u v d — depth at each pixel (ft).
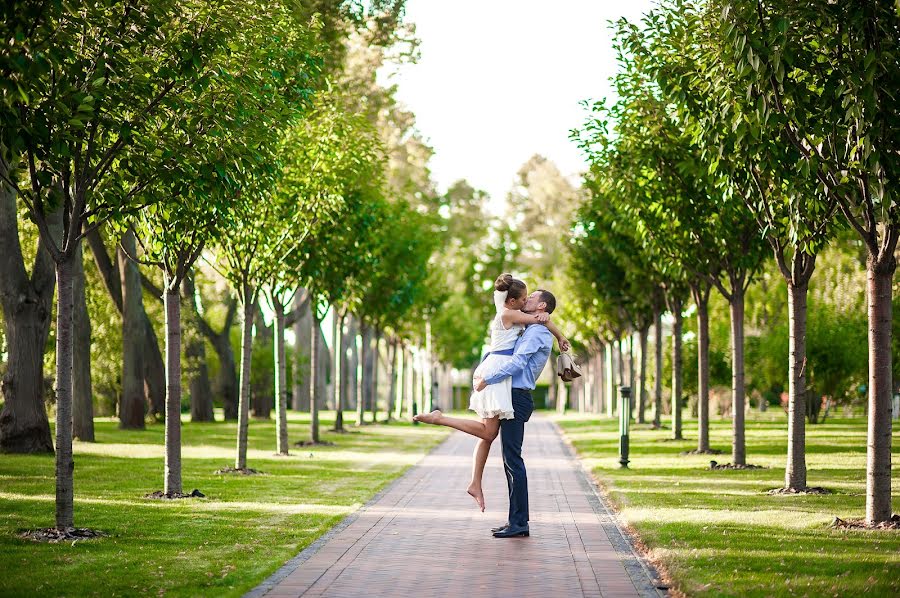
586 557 29.19
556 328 33.30
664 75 44.86
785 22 31.58
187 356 135.33
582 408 214.28
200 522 36.22
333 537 33.12
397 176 153.79
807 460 63.05
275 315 74.43
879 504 34.27
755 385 134.92
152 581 25.34
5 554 29.40
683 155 57.52
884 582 24.53
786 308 128.88
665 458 67.97
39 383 71.36
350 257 82.17
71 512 33.65
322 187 63.00
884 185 31.58
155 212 39.04
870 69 30.12
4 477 52.80
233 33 34.32
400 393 166.91
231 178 35.65
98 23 30.99
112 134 35.73
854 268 122.21
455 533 33.99
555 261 208.54
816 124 33.63
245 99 36.58
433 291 151.84
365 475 56.44
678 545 30.12
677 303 87.35
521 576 26.30
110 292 110.22
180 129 34.65
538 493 47.03
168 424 45.60
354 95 77.00
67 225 33.19
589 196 99.66
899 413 131.44
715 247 59.47
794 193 34.40
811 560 27.53
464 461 68.23
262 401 151.74
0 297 70.95
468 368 268.82
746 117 36.17
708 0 42.86
